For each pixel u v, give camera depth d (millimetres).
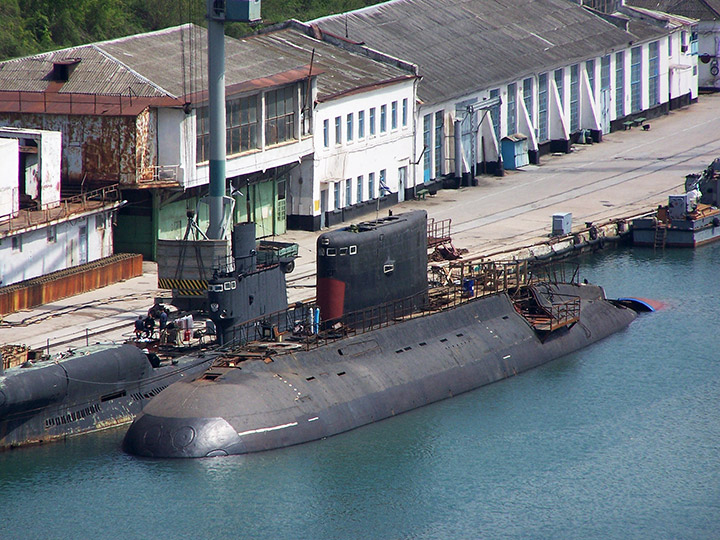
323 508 189500
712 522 187750
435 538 182500
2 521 185250
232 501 190625
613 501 194500
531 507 192250
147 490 193250
